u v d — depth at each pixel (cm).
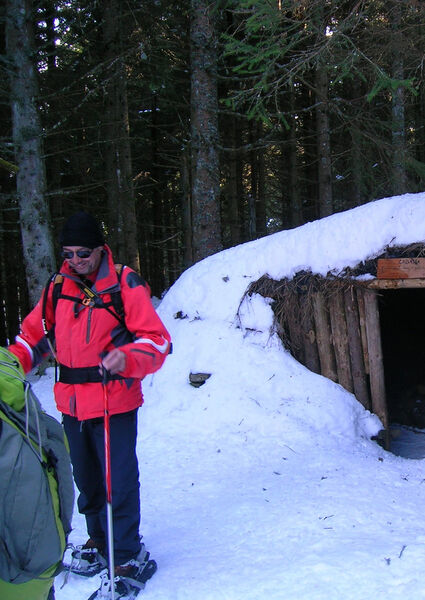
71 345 257
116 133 1221
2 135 1184
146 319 252
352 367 544
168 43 1076
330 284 550
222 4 791
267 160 1811
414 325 830
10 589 180
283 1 441
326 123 1116
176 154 1711
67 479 207
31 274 850
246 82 962
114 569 260
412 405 729
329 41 462
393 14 541
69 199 1380
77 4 986
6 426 185
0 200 958
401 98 959
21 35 827
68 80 1150
